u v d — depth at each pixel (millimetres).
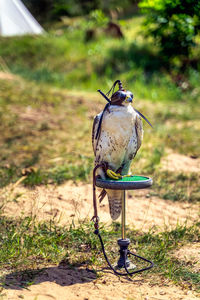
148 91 26000
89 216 8562
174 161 13398
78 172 11648
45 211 8758
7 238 7078
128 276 6000
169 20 19594
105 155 6023
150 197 10031
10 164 12391
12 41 34594
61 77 28859
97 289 5547
